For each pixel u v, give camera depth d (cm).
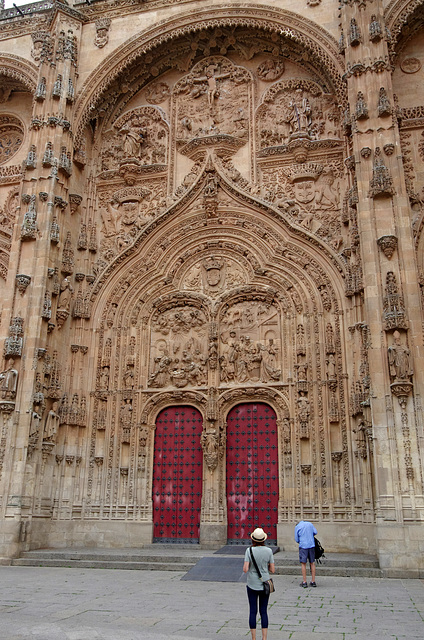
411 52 2412
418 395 1778
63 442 2269
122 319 2450
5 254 2661
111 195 2661
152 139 2722
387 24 2269
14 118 2875
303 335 2247
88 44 2706
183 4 2653
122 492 2239
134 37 2652
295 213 2398
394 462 1730
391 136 2072
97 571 1714
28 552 1964
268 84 2644
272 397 2223
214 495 2145
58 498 2212
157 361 2392
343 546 1966
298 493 2080
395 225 1962
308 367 2198
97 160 2717
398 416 1772
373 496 1941
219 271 2452
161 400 2336
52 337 2291
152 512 2220
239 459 2225
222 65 2722
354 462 2038
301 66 2609
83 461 2283
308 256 2331
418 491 1694
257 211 2445
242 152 2558
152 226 2519
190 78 2734
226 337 2356
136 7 2705
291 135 2480
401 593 1297
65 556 1897
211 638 850
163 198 2597
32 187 2400
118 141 2747
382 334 1861
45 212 2342
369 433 1936
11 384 2100
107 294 2489
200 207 2512
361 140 2105
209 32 2648
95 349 2422
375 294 1903
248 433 2247
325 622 978
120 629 901
